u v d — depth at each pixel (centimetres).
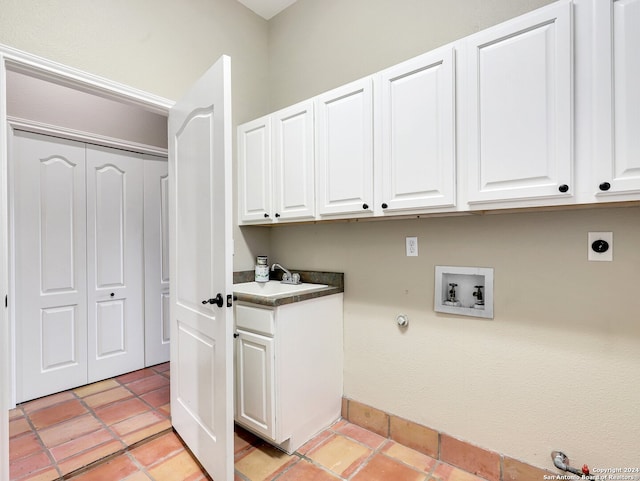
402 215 160
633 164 105
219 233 146
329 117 179
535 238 149
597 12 109
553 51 116
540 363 148
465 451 167
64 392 253
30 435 195
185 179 178
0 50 140
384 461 173
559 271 144
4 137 140
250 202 221
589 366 138
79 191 263
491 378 161
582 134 113
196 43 212
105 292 278
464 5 167
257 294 187
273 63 257
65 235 256
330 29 222
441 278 175
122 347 288
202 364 163
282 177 202
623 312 131
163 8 196
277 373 172
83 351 265
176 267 190
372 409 200
